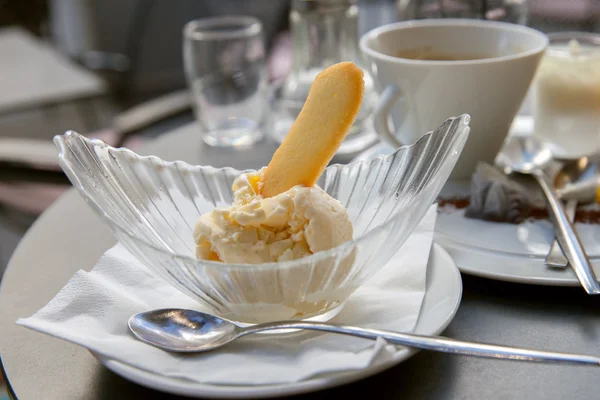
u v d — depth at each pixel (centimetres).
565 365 40
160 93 161
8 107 120
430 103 54
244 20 79
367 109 68
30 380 40
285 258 40
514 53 57
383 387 39
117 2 172
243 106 72
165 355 38
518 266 45
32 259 51
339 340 39
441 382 39
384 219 46
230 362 38
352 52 72
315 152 41
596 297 44
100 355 38
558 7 132
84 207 58
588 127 58
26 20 205
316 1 69
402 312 41
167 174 49
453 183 57
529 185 55
